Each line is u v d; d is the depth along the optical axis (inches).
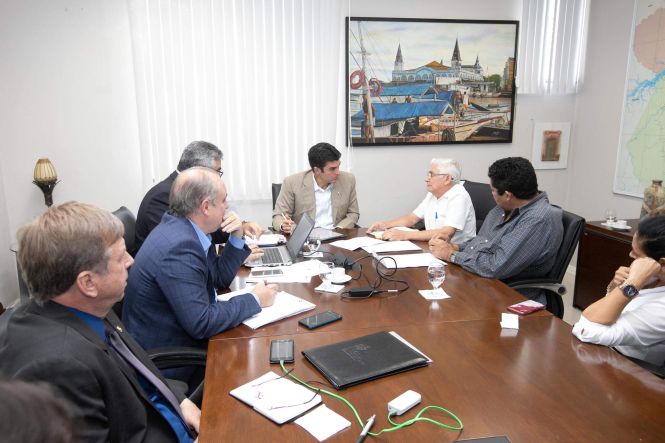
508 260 80.0
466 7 150.8
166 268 58.8
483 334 57.6
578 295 131.4
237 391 45.2
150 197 96.9
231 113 141.6
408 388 45.8
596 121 156.9
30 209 135.5
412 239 102.7
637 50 138.3
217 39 136.2
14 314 40.3
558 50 158.2
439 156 159.3
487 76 155.6
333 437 38.8
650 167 136.3
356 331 58.6
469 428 39.7
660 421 40.5
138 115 135.2
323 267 82.4
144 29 131.5
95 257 40.0
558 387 45.8
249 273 80.8
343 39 145.1
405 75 150.5
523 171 81.6
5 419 15.2
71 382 36.0
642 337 55.8
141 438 43.0
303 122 146.6
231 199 147.0
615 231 117.0
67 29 129.4
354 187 128.5
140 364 49.1
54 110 132.5
